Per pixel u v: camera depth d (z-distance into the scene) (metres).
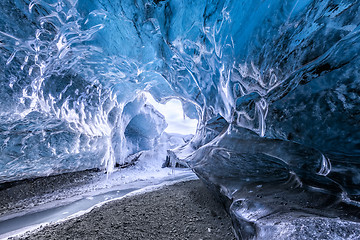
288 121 2.45
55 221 4.00
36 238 2.98
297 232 1.52
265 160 3.32
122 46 7.45
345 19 1.77
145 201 4.63
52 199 6.15
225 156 4.49
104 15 6.06
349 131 1.82
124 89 10.41
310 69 2.13
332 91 1.90
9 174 5.93
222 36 3.78
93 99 8.44
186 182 7.00
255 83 3.21
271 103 2.78
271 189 2.88
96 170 10.07
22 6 4.61
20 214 4.85
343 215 1.77
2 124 4.93
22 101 5.14
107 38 6.89
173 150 9.70
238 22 3.23
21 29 4.75
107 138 9.84
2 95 4.69
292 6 2.29
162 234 2.92
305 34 2.21
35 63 5.32
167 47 7.06
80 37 6.22
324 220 1.63
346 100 1.79
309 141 2.19
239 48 3.38
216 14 3.71
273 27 2.61
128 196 5.39
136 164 13.87
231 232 2.85
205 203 4.34
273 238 1.64
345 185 1.97
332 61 1.89
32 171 6.66
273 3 2.50
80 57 6.94
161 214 3.73
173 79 8.41
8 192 6.05
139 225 3.26
